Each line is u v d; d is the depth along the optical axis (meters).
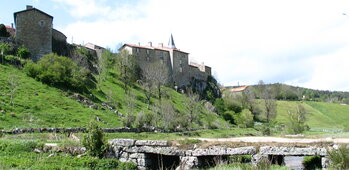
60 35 75.19
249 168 16.23
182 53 106.19
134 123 49.78
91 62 78.69
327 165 16.62
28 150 19.86
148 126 51.38
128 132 45.41
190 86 104.50
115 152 20.52
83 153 20.06
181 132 53.97
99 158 19.83
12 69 55.47
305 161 21.48
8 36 65.94
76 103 51.72
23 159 17.34
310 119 110.06
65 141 22.34
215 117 81.81
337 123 110.44
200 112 77.62
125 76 75.12
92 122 20.81
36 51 65.81
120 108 59.56
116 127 45.91
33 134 32.28
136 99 68.75
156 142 20.09
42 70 56.62
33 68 56.41
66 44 76.00
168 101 70.81
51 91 52.78
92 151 20.00
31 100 46.09
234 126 79.06
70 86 57.84
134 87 78.94
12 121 37.22
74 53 73.50
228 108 94.12
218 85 131.00
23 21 65.62
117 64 83.56
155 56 98.56
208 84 113.00
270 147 18.42
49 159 18.02
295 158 24.98
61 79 57.16
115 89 70.31
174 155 19.84
